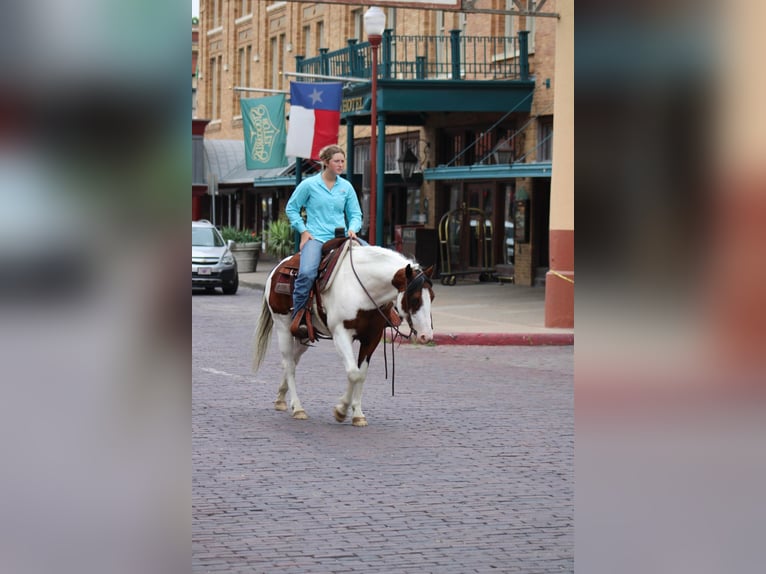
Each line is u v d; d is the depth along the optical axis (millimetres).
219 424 12734
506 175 32969
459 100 35531
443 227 39062
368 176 38031
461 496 9188
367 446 11508
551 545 7586
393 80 35031
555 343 23297
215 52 67750
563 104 24391
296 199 12695
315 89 32812
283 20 56688
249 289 40062
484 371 18750
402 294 11750
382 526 8117
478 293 33719
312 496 9109
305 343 13438
